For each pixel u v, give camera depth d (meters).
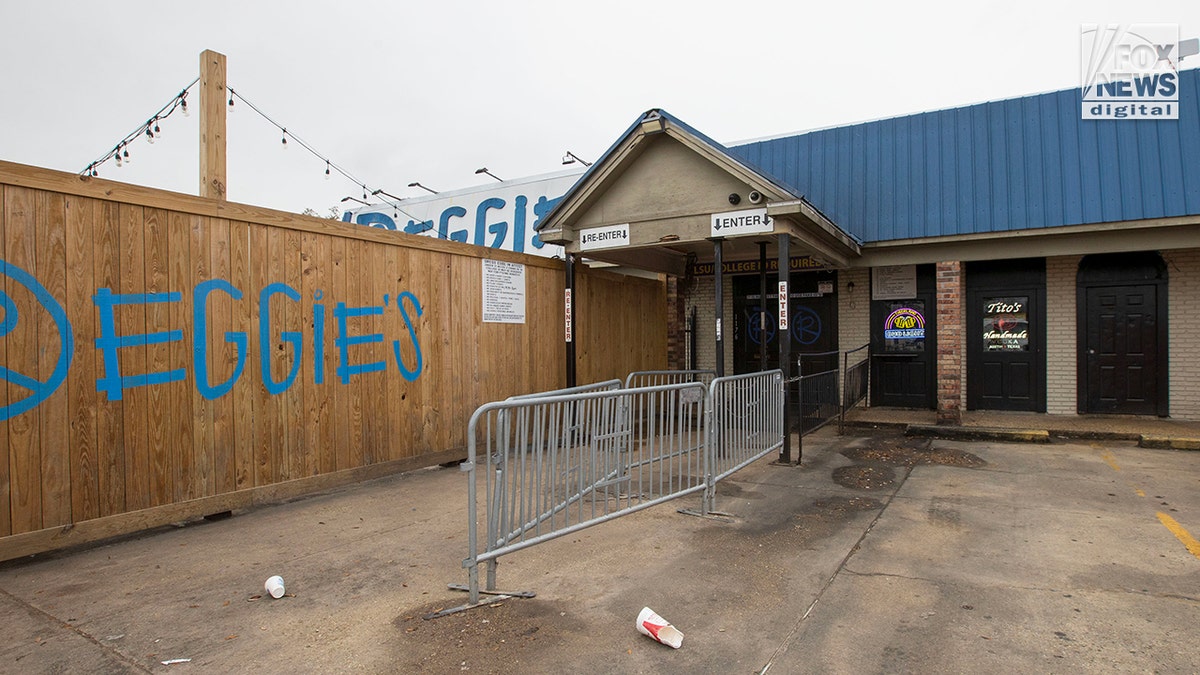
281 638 3.50
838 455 8.26
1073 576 4.32
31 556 4.73
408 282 7.39
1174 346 9.76
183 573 4.43
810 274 12.13
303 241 6.35
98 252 4.94
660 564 4.59
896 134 10.70
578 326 10.04
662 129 8.21
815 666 3.24
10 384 4.49
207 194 6.66
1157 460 7.73
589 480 5.32
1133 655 3.31
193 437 5.48
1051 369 10.45
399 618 3.74
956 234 9.99
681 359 12.59
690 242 8.52
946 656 3.32
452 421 7.89
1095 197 9.23
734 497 6.34
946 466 7.59
